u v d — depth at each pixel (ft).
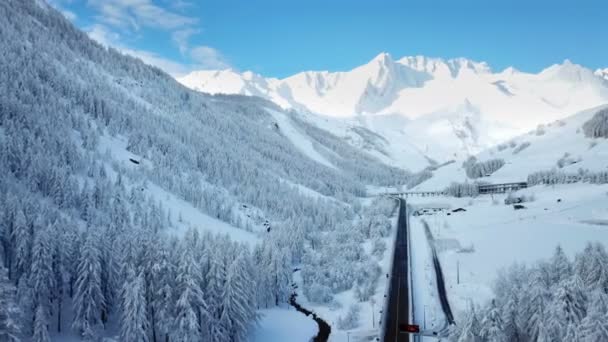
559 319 205.77
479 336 221.87
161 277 274.16
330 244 534.78
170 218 556.10
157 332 278.46
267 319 361.30
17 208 317.63
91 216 456.04
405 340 299.99
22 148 485.97
